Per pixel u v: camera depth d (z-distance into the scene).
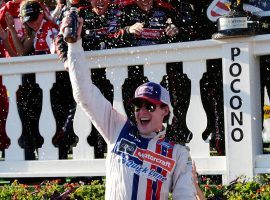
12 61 24.02
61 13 24.55
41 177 24.41
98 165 23.19
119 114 15.12
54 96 24.58
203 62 21.78
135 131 14.80
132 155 14.56
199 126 21.98
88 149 23.38
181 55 22.02
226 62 21.25
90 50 23.69
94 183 21.98
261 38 20.97
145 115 14.67
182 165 14.51
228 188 19.78
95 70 23.86
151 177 14.41
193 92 21.98
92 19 24.20
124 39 23.95
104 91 24.03
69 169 23.56
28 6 25.78
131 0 24.12
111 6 24.19
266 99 30.91
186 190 14.36
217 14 24.97
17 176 24.08
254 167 21.06
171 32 23.97
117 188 14.53
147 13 24.22
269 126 31.86
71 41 14.51
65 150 24.64
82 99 14.69
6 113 25.73
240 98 21.06
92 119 14.96
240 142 21.08
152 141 14.62
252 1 25.03
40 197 21.02
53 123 23.89
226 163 21.34
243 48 21.02
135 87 23.52
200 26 25.00
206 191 19.70
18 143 24.45
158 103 14.59
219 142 25.20
